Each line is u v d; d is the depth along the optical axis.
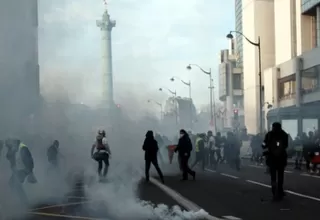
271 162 11.34
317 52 40.03
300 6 50.50
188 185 14.62
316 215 9.15
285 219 8.78
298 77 43.88
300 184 14.51
